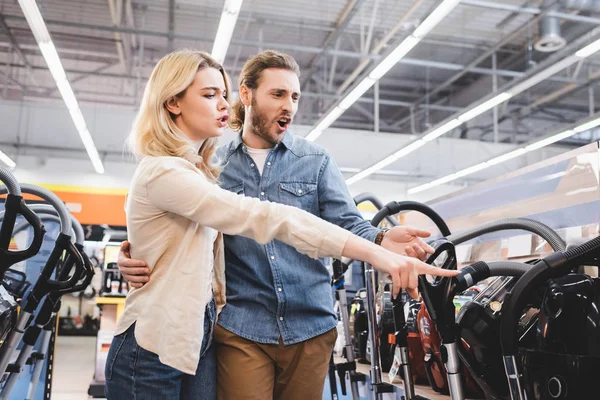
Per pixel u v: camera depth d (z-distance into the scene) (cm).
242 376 161
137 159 143
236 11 546
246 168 183
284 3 894
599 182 221
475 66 1144
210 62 145
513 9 848
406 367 193
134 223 133
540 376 137
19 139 1222
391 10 896
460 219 330
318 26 970
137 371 130
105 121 1252
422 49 1062
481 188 310
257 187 180
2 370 219
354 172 1327
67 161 1278
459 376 136
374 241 145
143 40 1055
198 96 139
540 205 259
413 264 107
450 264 142
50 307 231
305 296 170
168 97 137
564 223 242
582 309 134
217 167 154
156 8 921
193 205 122
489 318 163
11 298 234
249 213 119
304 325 169
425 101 1303
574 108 1302
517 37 1011
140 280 132
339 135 1326
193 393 153
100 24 980
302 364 170
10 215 182
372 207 1045
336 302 365
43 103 1241
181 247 132
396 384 242
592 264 137
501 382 165
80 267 214
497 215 293
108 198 1006
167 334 128
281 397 172
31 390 293
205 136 144
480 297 172
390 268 107
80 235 293
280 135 179
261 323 166
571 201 237
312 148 188
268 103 173
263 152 185
